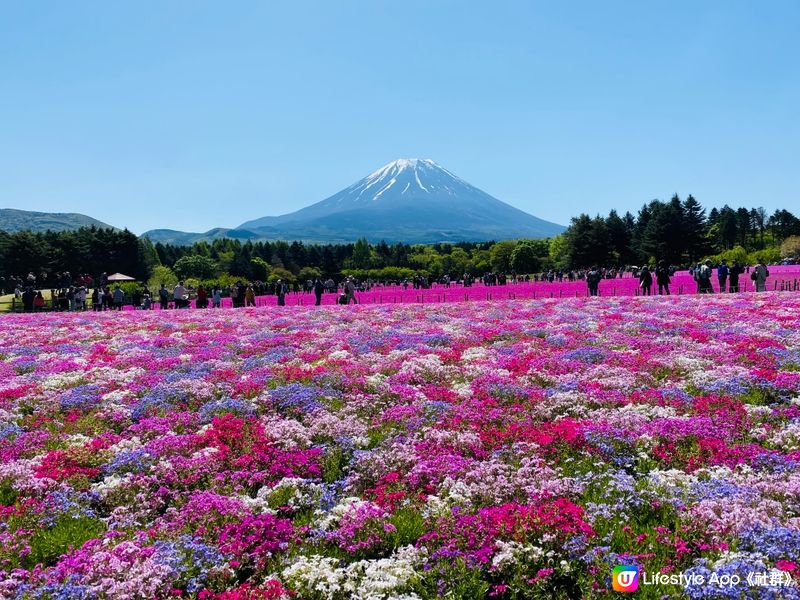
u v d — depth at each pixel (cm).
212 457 1091
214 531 841
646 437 1078
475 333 2370
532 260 16562
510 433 1160
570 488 912
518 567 719
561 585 712
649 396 1341
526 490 912
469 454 1097
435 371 1700
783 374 1395
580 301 3719
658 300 3509
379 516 853
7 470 1023
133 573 720
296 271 17000
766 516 772
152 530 855
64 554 802
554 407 1304
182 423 1316
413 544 822
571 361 1725
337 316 3319
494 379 1565
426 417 1297
